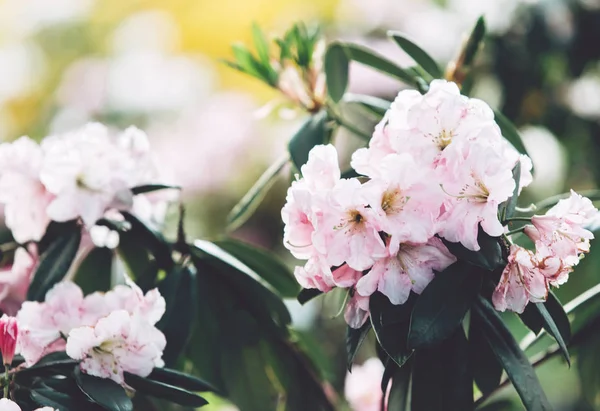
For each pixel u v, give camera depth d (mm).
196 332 1278
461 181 1041
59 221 1217
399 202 1044
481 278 1058
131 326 1109
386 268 1050
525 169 1086
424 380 1106
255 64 1301
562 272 1045
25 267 1254
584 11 1706
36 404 1109
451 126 1056
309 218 1040
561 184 1818
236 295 1268
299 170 1229
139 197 1268
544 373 1891
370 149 1066
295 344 1311
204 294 1268
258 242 2023
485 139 1050
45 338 1140
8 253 1292
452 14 1845
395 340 1061
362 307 1062
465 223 1041
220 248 1339
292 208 1050
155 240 1245
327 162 1055
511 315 1646
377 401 1455
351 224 1041
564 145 1803
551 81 1769
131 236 1244
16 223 1227
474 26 1258
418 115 1056
